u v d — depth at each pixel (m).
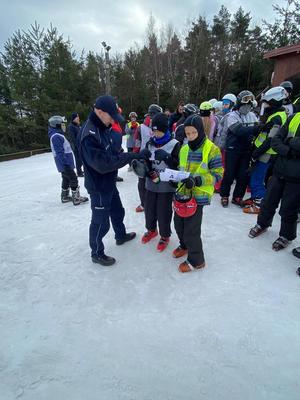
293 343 1.87
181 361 1.78
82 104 17.45
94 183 2.54
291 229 2.90
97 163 2.35
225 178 4.14
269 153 3.62
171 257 2.95
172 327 2.05
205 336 1.95
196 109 4.40
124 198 4.90
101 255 2.87
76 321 2.16
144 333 2.01
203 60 26.03
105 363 1.79
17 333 2.06
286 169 2.67
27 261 3.02
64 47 16.38
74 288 2.54
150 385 1.64
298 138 2.52
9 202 5.15
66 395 1.60
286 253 2.90
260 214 3.19
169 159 2.74
